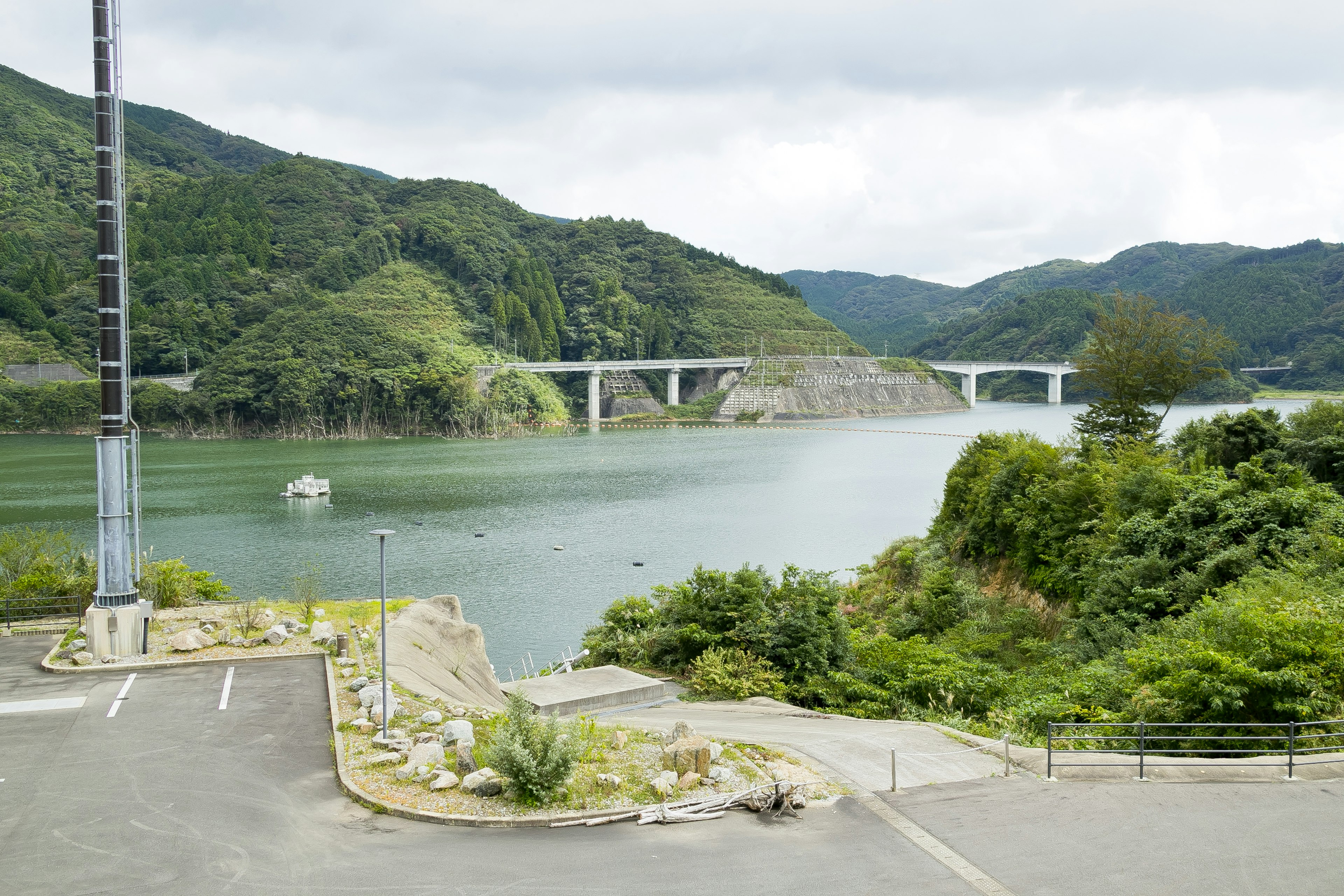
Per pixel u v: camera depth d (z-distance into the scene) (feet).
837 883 49.47
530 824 57.16
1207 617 92.84
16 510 369.71
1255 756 72.84
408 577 252.83
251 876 50.42
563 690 109.09
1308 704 73.97
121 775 65.26
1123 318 234.99
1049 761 67.36
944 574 174.19
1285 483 136.56
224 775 65.46
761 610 124.36
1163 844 54.39
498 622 205.36
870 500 412.16
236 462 583.58
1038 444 209.56
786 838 55.57
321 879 50.03
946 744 76.79
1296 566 109.09
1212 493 134.62
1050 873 50.60
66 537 147.74
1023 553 177.99
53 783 63.72
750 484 469.98
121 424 98.43
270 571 259.39
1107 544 149.28
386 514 369.50
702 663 116.88
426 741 69.97
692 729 81.71
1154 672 85.35
